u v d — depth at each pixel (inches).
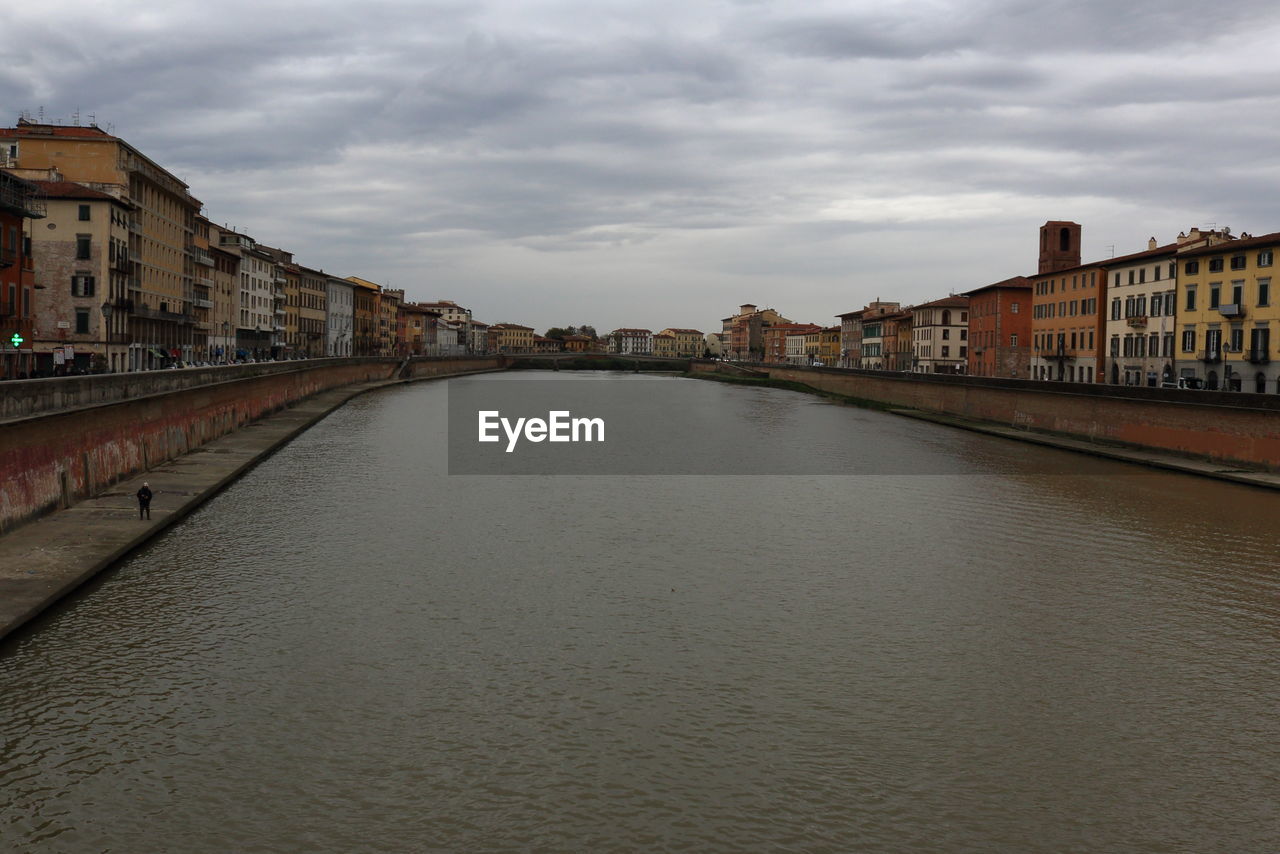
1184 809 708.7
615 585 1235.2
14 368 2390.5
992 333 5472.4
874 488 2037.4
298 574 1252.5
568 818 685.3
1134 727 836.0
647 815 690.8
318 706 851.4
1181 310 3651.6
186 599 1129.4
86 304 3545.8
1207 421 2314.2
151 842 647.1
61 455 1507.1
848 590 1226.0
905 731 824.3
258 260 6127.0
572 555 1390.3
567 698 878.4
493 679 917.8
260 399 3208.7
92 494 1628.9
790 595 1201.4
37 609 1037.2
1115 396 2728.8
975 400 3759.8
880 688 911.7
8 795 697.6
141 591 1152.8
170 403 2118.6
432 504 1774.1
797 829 677.3
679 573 1299.2
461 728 815.7
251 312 6008.9
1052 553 1428.4
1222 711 869.2
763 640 1035.9
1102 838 671.1
